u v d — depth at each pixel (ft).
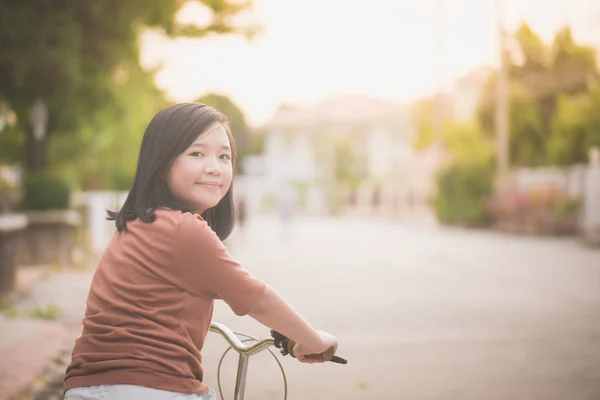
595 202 81.71
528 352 26.35
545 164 131.03
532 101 130.00
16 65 46.16
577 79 124.36
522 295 42.39
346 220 211.00
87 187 98.17
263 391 20.33
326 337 7.83
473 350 26.58
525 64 126.62
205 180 7.49
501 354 25.98
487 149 136.15
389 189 228.43
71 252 55.57
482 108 139.74
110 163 89.61
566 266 59.72
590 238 82.33
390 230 137.59
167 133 7.48
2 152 75.05
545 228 100.37
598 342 28.22
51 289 40.68
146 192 7.47
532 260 65.57
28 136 61.62
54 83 48.06
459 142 146.92
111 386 6.95
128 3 49.16
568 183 108.17
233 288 7.22
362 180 277.44
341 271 57.98
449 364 24.31
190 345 7.20
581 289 44.96
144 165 7.54
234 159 8.13
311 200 262.88
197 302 7.30
